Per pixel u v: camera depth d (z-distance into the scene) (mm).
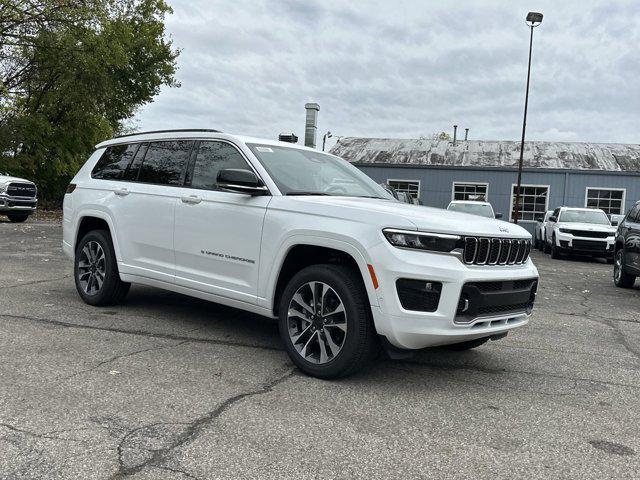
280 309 4277
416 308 3721
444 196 28922
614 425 3482
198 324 5488
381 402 3676
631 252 10398
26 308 5770
